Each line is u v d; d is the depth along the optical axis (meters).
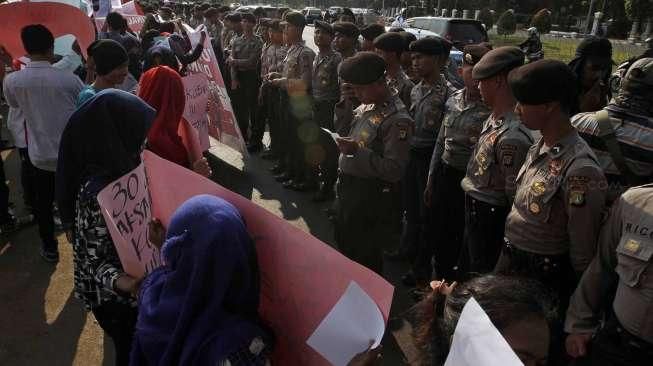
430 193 3.25
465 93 3.00
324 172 5.04
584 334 1.80
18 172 5.41
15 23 4.50
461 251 2.95
